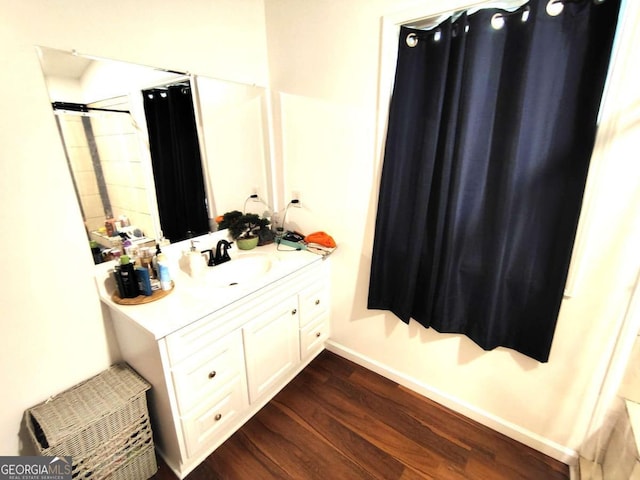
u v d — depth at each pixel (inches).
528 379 60.6
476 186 56.3
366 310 80.1
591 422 55.6
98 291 56.9
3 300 47.6
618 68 42.5
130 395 52.9
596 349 52.7
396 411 71.9
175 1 59.6
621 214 46.3
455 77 53.7
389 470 59.2
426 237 64.1
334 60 67.9
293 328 74.6
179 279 63.9
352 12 62.9
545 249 52.5
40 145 47.6
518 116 48.8
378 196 68.4
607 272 49.1
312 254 77.2
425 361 73.8
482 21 49.1
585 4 42.6
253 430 67.2
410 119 61.7
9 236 46.7
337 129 71.6
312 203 81.4
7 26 42.4
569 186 48.3
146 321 48.6
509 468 59.5
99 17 50.5
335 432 66.8
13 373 50.0
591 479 54.1
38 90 46.2
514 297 57.1
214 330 55.1
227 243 73.0
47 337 52.6
